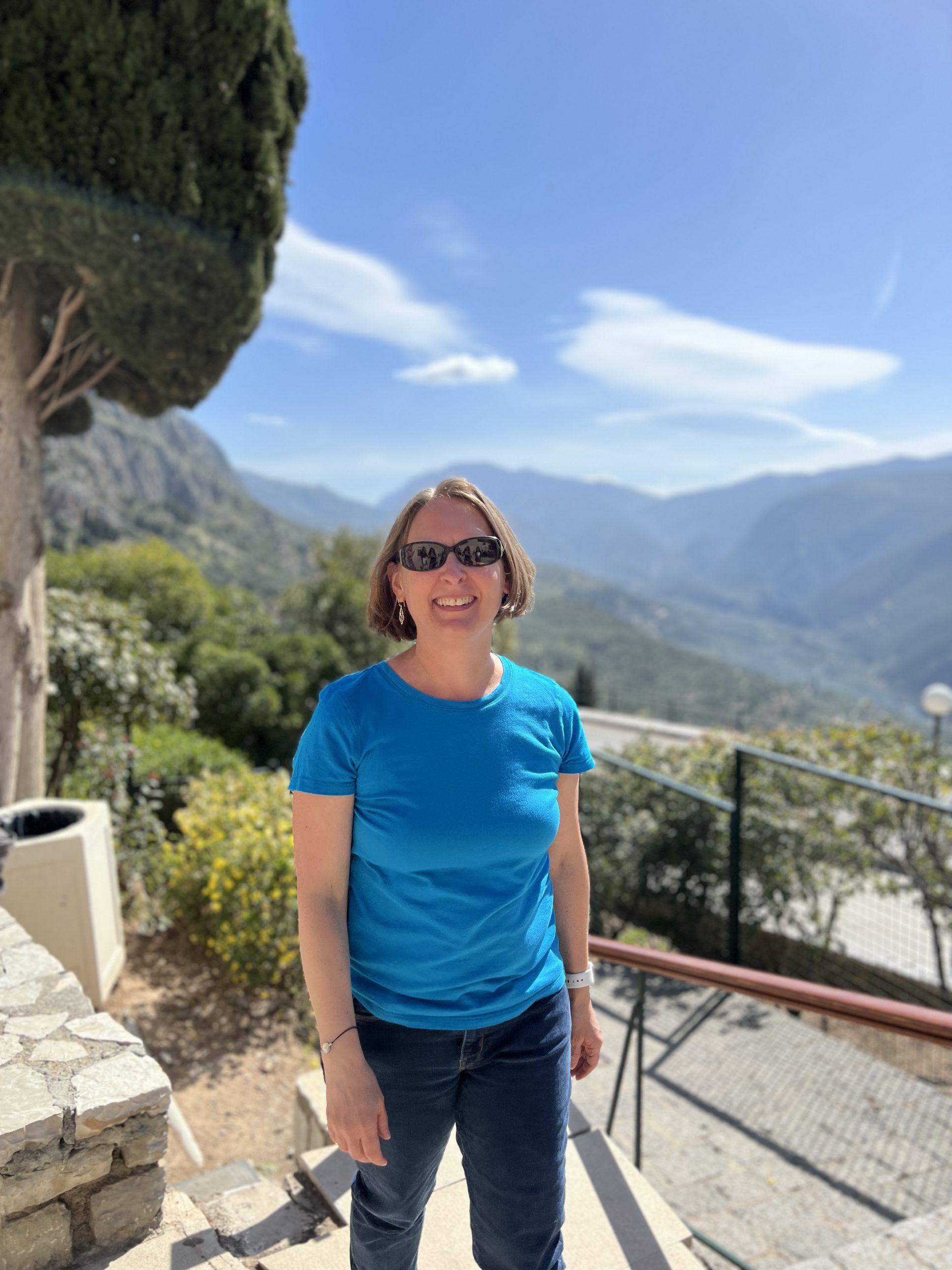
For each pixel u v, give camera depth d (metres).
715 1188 3.79
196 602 14.24
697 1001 5.60
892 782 6.89
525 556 1.51
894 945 6.53
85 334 5.54
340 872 1.34
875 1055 5.79
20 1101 1.76
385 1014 1.37
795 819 6.71
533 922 1.45
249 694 11.75
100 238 4.66
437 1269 1.95
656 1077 4.70
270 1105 3.84
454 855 1.32
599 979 5.99
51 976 2.24
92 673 6.05
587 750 1.57
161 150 4.66
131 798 6.69
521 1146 1.39
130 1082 1.84
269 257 5.46
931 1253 2.41
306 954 1.31
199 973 4.89
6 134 4.41
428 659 1.42
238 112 4.95
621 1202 2.22
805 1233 3.53
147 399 6.31
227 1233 2.15
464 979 1.37
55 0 4.27
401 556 1.42
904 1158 4.00
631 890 7.46
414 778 1.31
